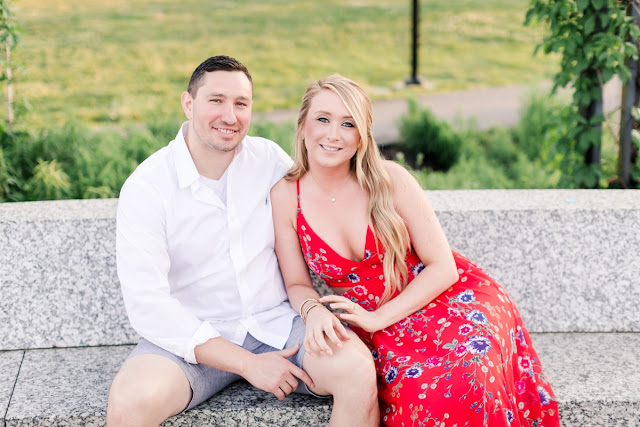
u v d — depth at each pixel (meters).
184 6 15.71
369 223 2.58
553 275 3.11
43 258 2.96
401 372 2.40
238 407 2.54
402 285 2.66
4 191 4.25
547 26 4.02
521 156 6.06
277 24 14.41
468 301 2.56
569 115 3.90
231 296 2.63
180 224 2.54
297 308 2.59
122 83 10.23
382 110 8.93
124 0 16.02
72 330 3.03
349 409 2.35
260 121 6.36
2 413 2.54
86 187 4.59
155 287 2.45
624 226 3.05
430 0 16.77
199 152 2.54
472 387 2.26
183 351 2.41
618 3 3.62
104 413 2.55
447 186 5.41
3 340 2.99
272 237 2.69
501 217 3.06
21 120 4.99
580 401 2.60
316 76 10.98
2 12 3.94
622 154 3.84
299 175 2.64
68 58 11.41
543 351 2.97
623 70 3.61
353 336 2.50
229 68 2.45
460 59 12.06
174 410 2.40
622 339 3.07
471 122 7.42
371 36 13.65
